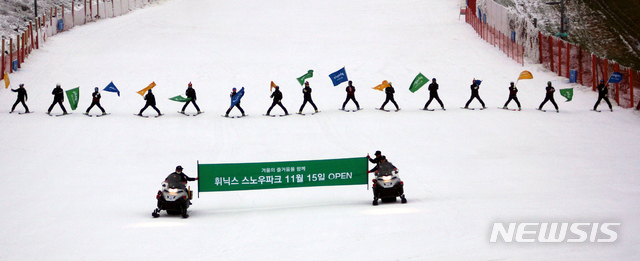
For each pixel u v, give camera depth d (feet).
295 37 188.34
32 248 40.11
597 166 70.69
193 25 208.54
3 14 188.65
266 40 184.75
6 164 75.36
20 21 190.90
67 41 176.04
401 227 44.29
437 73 142.00
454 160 76.43
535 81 131.75
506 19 155.94
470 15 196.13
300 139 90.94
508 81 132.98
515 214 47.37
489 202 53.06
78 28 197.57
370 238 41.34
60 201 57.98
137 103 116.37
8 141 86.79
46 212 53.01
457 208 50.65
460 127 96.17
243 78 139.44
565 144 84.02
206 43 180.24
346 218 48.47
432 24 202.49
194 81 136.26
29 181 67.15
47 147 84.79
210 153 83.25
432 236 41.27
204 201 59.98
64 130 94.32
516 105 112.47
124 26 204.13
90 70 143.64
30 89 124.16
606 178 64.08
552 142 85.46
